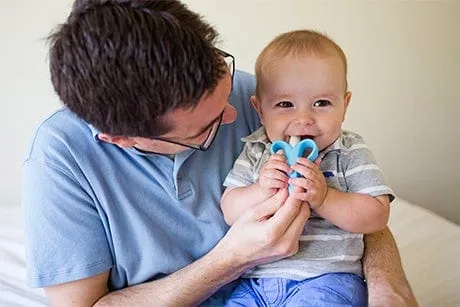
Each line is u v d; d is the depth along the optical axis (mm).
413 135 1936
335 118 960
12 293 1238
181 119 810
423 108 1911
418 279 1261
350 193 944
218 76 795
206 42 780
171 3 793
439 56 1864
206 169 1002
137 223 952
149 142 862
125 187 947
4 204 1824
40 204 919
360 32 1821
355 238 989
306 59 952
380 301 926
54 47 795
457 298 1198
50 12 1686
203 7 1756
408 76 1874
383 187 951
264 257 927
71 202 921
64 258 921
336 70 958
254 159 1007
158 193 963
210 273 941
